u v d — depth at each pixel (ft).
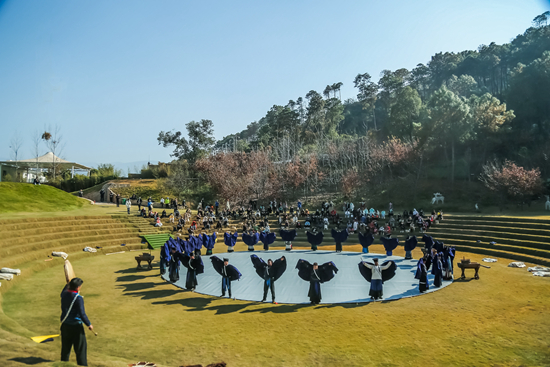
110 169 254.47
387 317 43.75
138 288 59.11
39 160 214.48
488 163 176.04
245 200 190.39
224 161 224.12
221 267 53.88
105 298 53.11
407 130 231.91
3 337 30.50
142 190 205.67
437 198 158.61
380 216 139.44
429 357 32.37
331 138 330.54
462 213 136.26
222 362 30.07
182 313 46.01
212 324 41.75
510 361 31.42
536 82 195.83
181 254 58.70
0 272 61.41
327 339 36.96
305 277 50.29
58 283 60.49
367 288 57.47
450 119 177.37
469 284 58.80
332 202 186.39
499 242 93.35
